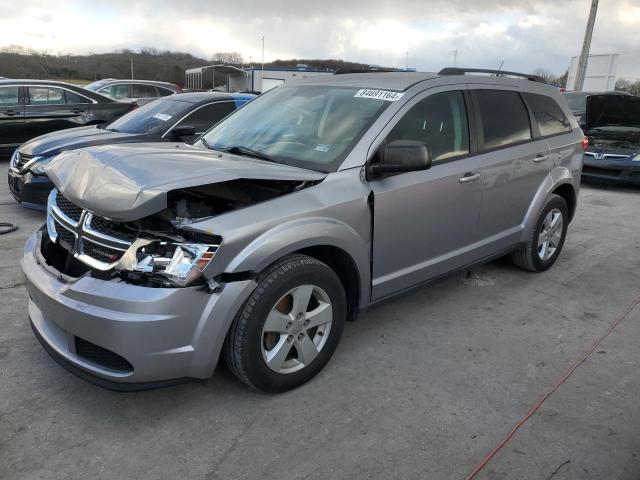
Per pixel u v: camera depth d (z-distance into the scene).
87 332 2.47
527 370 3.30
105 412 2.77
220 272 2.51
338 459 2.47
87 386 2.98
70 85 10.30
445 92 3.77
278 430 2.66
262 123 3.81
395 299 3.58
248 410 2.81
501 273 5.02
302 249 2.99
